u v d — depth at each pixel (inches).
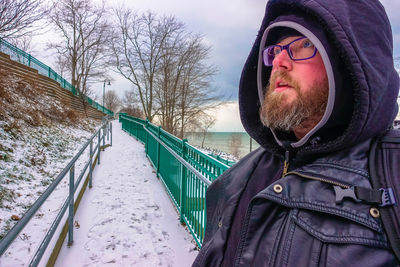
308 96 22.0
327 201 19.1
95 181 198.2
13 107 267.1
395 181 17.2
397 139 19.7
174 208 153.7
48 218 120.6
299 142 24.6
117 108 2420.0
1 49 477.4
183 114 877.2
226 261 28.8
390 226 15.8
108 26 932.0
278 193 22.5
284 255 19.7
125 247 106.2
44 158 216.2
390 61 21.0
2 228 106.8
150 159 281.4
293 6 24.0
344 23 19.6
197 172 102.1
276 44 27.8
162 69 887.1
